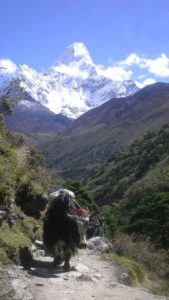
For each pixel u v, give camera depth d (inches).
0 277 344.5
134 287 436.1
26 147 728.3
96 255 530.0
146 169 5103.3
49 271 415.8
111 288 389.1
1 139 595.5
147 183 4259.4
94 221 687.1
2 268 369.1
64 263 435.8
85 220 469.7
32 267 418.0
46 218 431.5
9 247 406.0
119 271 465.7
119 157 6304.1
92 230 673.6
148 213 1590.8
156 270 558.6
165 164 4798.2
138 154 5964.6
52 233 425.1
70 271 426.0
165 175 4311.0
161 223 1496.1
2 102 691.4
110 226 1476.4
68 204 427.8
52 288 365.7
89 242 564.7
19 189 520.4
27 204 524.1
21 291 331.0
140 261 570.9
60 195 432.8
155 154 5354.3
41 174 732.0
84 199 1499.8
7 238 419.8
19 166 559.8
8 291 324.2
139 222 1499.8
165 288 478.9
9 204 464.4
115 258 518.0
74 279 401.1
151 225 1472.7
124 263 500.4
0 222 439.5
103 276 433.1
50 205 432.8
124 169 5575.8
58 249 428.5
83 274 413.1
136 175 5078.7
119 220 2397.9
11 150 577.6
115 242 604.1
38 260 447.2
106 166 6279.5
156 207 1565.0
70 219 423.5
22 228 483.5
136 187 4284.0
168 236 1434.5
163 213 1537.9
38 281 376.8
